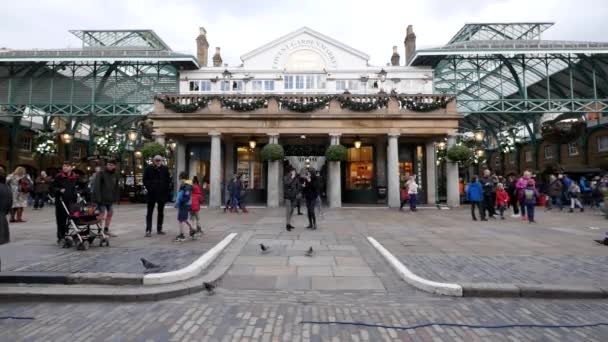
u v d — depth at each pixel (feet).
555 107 78.84
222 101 64.85
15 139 92.27
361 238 30.63
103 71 85.51
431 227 38.22
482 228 37.60
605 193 48.39
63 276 17.72
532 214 43.37
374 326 13.33
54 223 40.60
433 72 90.43
